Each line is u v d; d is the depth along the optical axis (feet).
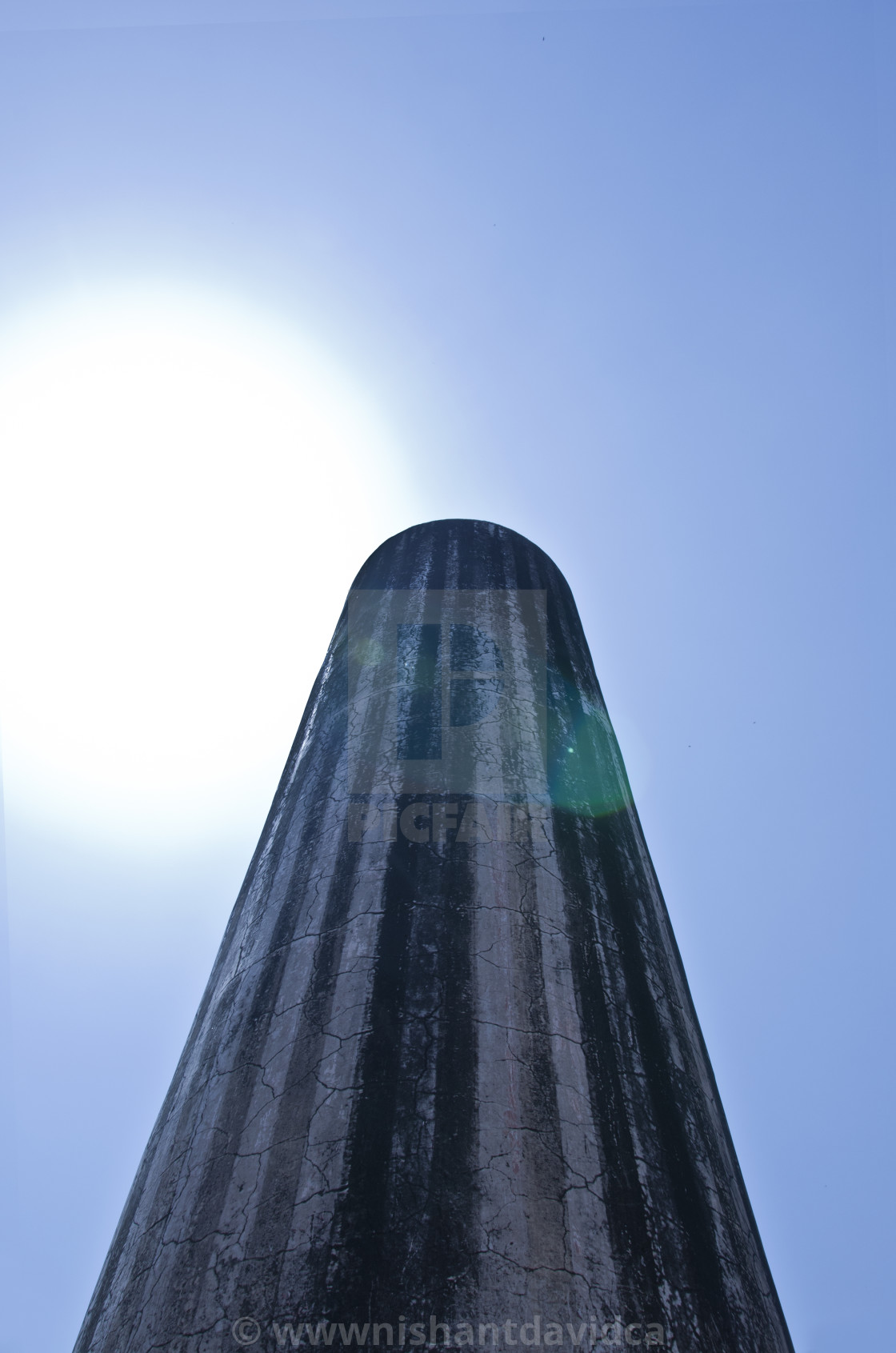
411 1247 15.39
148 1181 19.60
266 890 24.06
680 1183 17.92
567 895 22.15
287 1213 16.17
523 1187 16.31
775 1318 18.38
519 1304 14.92
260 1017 20.18
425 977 19.52
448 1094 17.47
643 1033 20.40
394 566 34.47
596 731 29.55
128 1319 16.67
